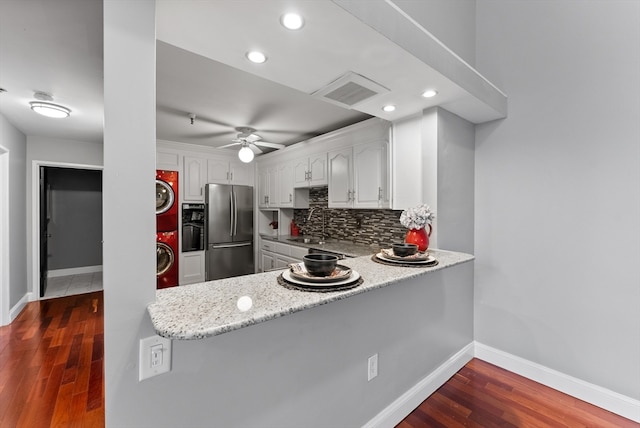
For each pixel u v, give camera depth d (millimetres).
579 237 1977
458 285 2311
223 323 793
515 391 2055
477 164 2479
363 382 1562
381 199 2896
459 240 2330
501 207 2342
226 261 4832
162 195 4355
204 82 2352
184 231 4547
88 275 5648
